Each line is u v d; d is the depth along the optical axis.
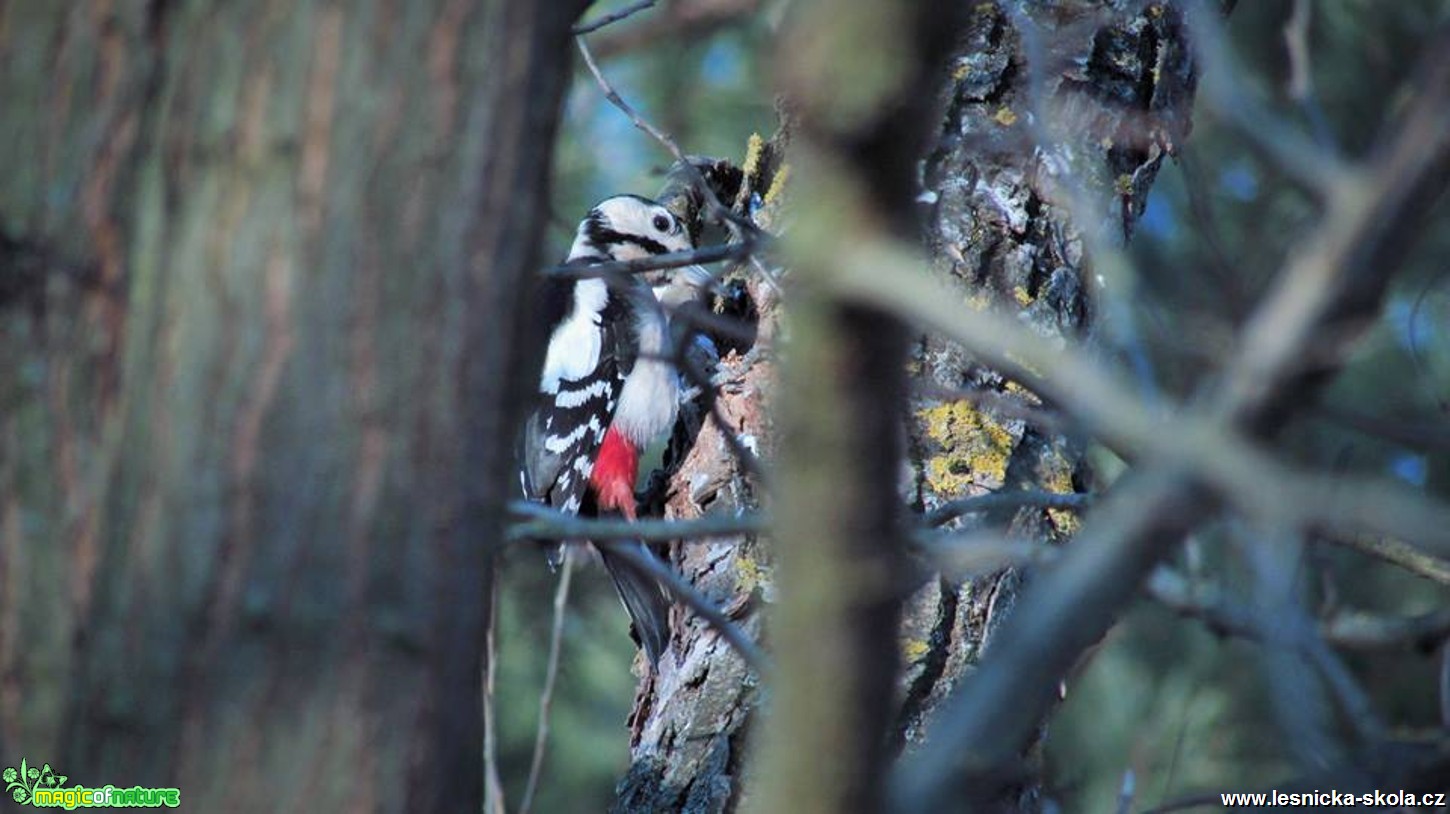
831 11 3.15
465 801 3.99
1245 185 11.55
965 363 7.42
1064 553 3.83
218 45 3.73
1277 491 3.30
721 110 13.28
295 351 3.72
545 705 7.27
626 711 12.97
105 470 3.74
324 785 3.73
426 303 3.77
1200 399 3.56
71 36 3.78
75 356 3.76
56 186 3.76
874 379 3.21
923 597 6.81
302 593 3.73
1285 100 12.80
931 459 7.27
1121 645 12.52
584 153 13.60
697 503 7.88
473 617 3.91
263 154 3.71
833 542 3.27
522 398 4.04
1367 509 3.44
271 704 3.72
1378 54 12.86
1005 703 3.46
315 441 3.73
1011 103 7.78
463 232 3.79
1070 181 5.67
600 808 12.75
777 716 3.39
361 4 3.73
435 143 3.76
